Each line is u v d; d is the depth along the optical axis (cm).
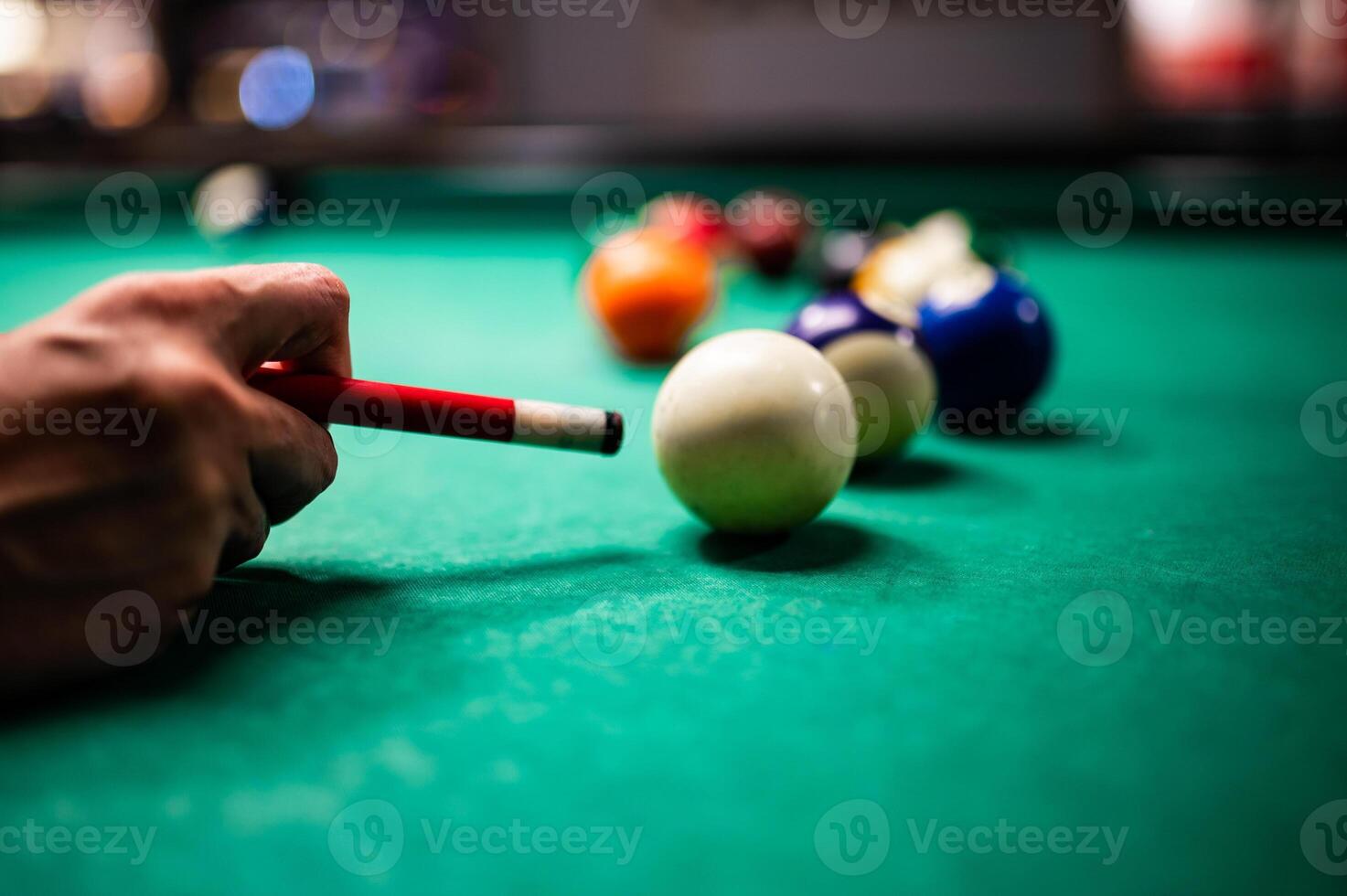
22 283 114
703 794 43
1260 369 84
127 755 44
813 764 44
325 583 52
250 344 48
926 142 168
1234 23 248
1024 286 72
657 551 55
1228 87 252
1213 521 58
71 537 45
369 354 86
